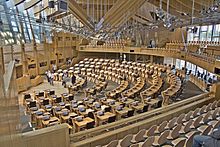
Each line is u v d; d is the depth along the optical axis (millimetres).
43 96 16844
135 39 28781
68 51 29312
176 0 14703
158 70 23625
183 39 26641
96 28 12523
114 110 12469
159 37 29172
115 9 13438
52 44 26234
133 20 21531
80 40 30391
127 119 7109
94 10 15461
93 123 10922
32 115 12250
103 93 18812
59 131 5270
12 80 3709
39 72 24156
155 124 7809
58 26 10430
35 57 23156
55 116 12414
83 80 21766
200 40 26938
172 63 26875
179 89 16078
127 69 25234
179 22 12148
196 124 7691
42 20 9094
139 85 18281
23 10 10273
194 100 10039
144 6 19453
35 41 21750
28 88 20609
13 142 2279
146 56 28594
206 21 11352
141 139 6730
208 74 19234
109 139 6410
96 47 29234
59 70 25922
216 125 6809
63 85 22141
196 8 14852
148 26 15047
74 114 12031
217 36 24172
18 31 13062
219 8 9570
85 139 6031
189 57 18953
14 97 3713
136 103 13406
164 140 6637
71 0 11422
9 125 2242
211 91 10859
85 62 28578
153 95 15898
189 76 21641
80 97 18250
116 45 28531
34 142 4859
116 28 15289
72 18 18438
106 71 25625
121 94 16625
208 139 4578
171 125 7629
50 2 8742
